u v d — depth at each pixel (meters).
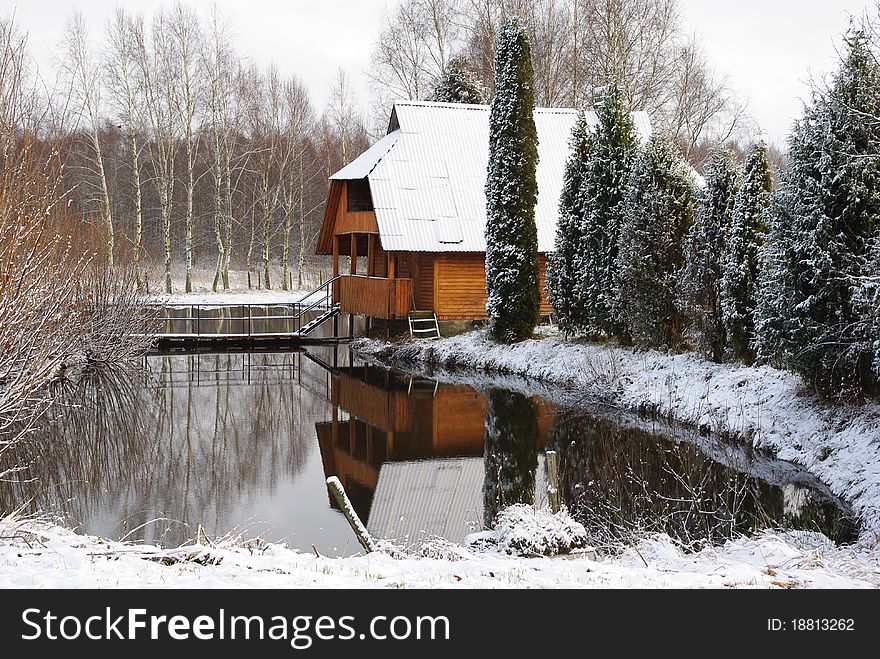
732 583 5.65
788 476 10.42
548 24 37.22
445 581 5.68
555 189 26.41
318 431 14.46
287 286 43.22
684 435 12.95
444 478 11.31
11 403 8.43
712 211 14.95
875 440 9.78
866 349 10.09
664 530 8.18
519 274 20.67
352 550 8.31
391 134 28.59
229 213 41.72
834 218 10.89
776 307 11.42
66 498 10.14
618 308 17.39
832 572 6.09
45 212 8.42
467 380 19.56
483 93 36.66
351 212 26.88
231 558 6.16
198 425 14.92
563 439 13.30
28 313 8.42
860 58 10.84
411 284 24.09
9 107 7.64
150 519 9.32
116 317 19.81
